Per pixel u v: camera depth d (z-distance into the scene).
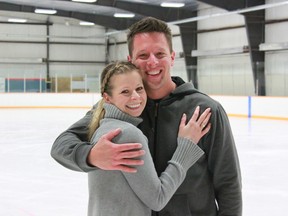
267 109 13.48
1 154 7.25
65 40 23.41
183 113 1.61
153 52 1.61
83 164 1.42
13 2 19.11
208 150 1.61
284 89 14.73
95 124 1.57
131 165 1.38
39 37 22.83
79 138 1.69
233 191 1.65
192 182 1.60
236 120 13.00
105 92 1.53
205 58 18.70
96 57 24.14
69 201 4.49
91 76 19.58
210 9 18.09
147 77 1.62
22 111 16.02
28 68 22.61
